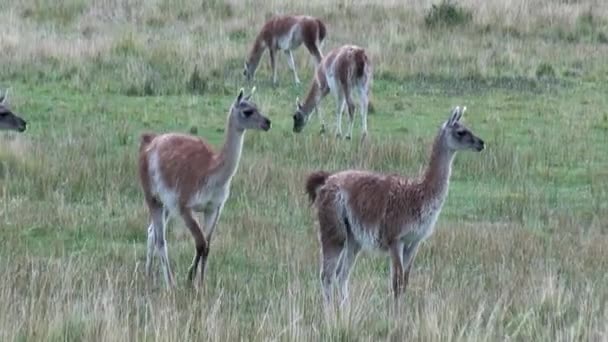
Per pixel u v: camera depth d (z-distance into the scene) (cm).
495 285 2305
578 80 4978
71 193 3106
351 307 2005
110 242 2714
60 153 3469
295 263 2473
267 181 3259
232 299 2161
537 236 2814
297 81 4928
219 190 2358
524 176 3488
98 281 2223
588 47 5475
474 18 5747
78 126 3912
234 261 2533
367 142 3756
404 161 3588
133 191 3148
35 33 5247
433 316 1942
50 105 4259
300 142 3803
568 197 3306
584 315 2036
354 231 2203
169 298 2141
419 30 5531
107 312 1927
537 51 5341
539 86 4838
